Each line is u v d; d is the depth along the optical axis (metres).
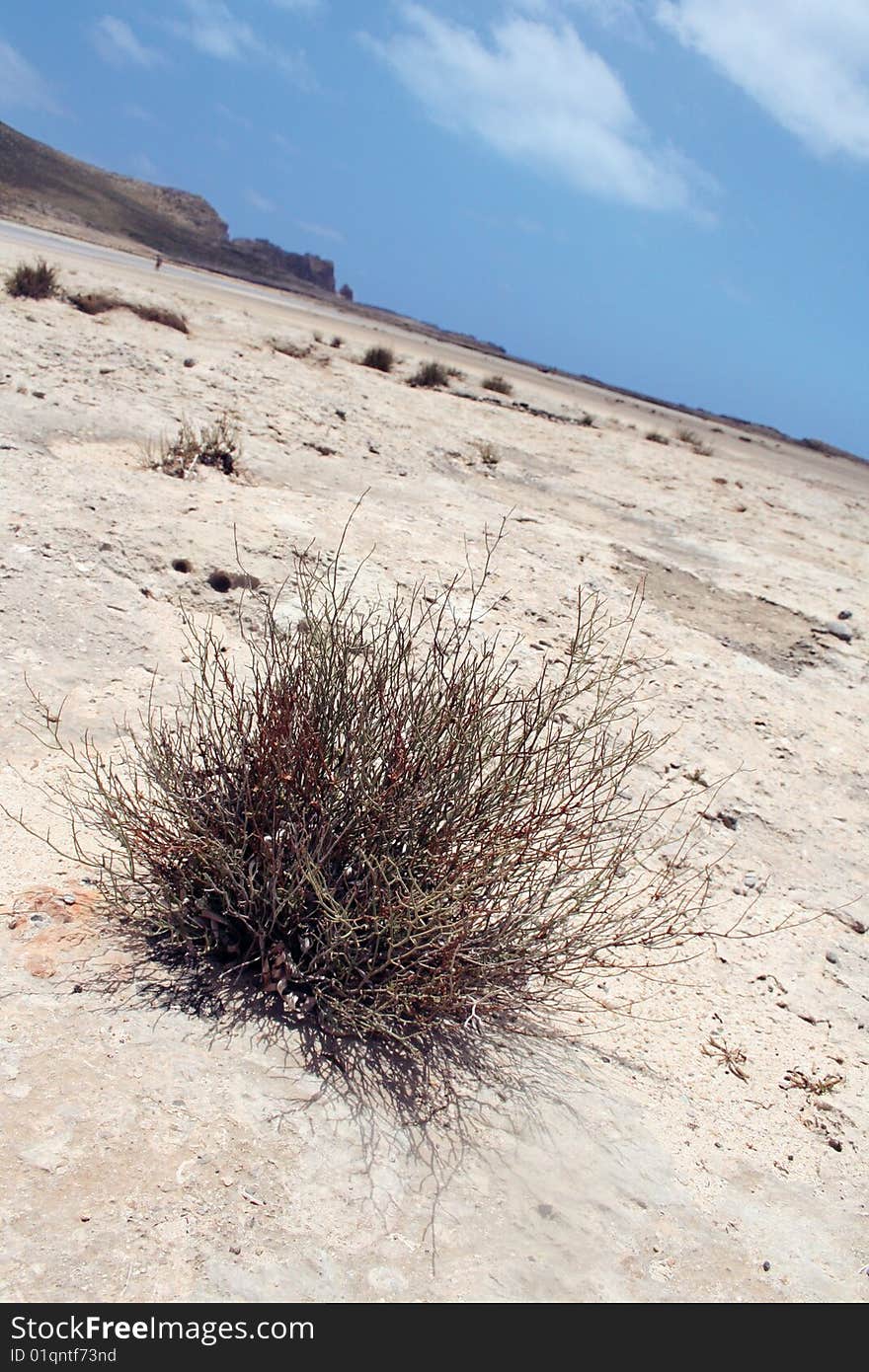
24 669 4.68
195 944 3.38
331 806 3.35
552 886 3.53
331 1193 2.60
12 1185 2.36
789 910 4.94
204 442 8.10
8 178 101.25
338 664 3.53
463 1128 2.98
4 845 3.59
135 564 5.87
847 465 57.41
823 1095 3.69
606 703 6.09
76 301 14.08
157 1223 2.37
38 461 6.82
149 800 3.48
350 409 12.20
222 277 67.88
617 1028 3.74
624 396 64.56
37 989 2.99
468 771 3.42
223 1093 2.80
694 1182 3.09
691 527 11.89
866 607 9.97
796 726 6.81
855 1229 3.10
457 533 8.38
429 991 3.25
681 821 5.31
